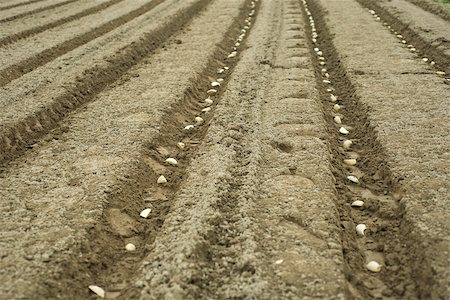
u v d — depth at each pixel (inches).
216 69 117.2
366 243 63.1
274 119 85.0
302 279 56.2
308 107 88.7
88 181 70.2
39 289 55.1
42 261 57.9
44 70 106.9
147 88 98.0
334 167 75.0
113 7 191.8
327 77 109.4
